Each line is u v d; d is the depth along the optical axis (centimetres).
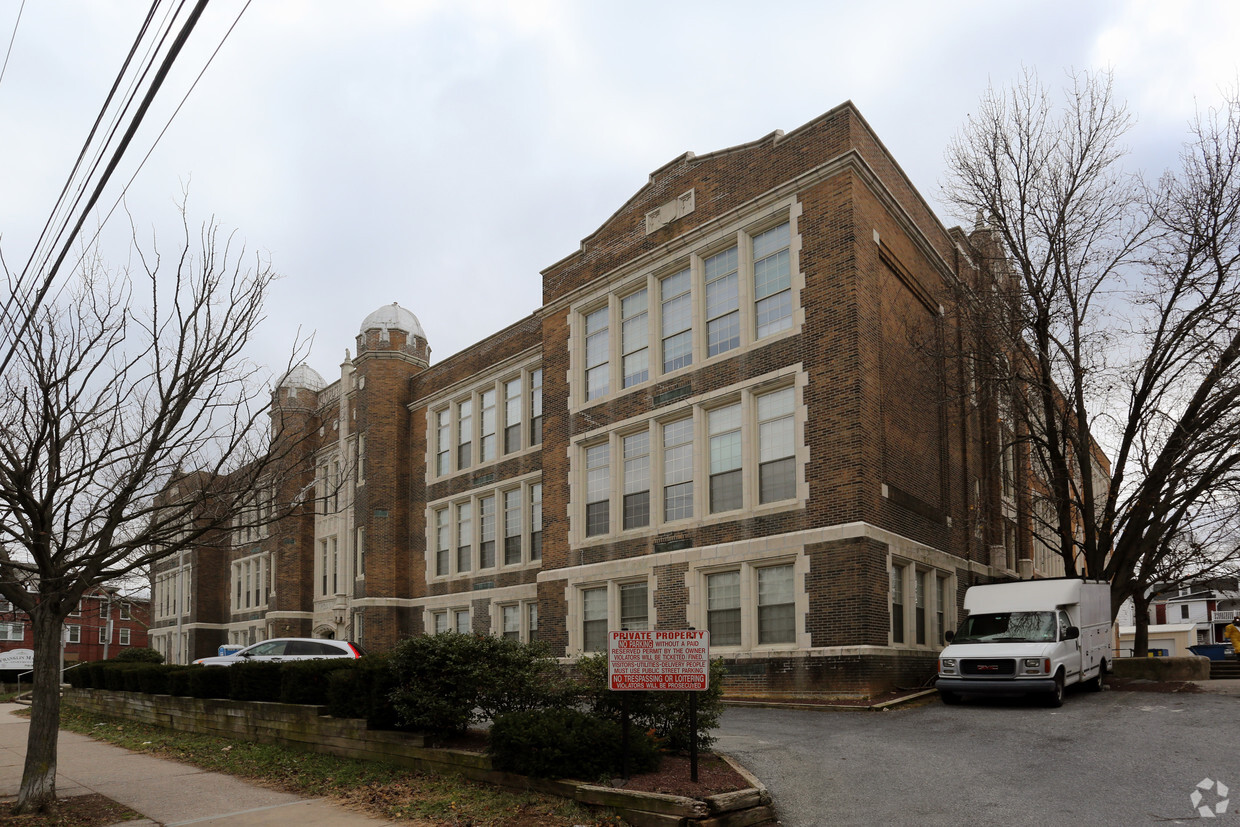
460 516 3466
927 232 2592
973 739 1364
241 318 1282
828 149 2178
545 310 2864
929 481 2383
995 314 2434
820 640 1991
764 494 2195
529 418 3203
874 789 1072
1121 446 2469
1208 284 2298
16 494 1132
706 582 2262
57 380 1143
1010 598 1958
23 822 1073
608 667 1103
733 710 1867
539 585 2712
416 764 1242
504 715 1143
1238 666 2509
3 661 5078
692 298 2414
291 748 1501
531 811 1006
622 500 2527
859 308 2067
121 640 7269
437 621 3491
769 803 991
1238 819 899
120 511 1192
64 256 1116
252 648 2641
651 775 1060
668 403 2416
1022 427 2811
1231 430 2206
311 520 4216
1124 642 6272
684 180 2497
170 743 1720
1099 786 1041
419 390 3772
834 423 2056
